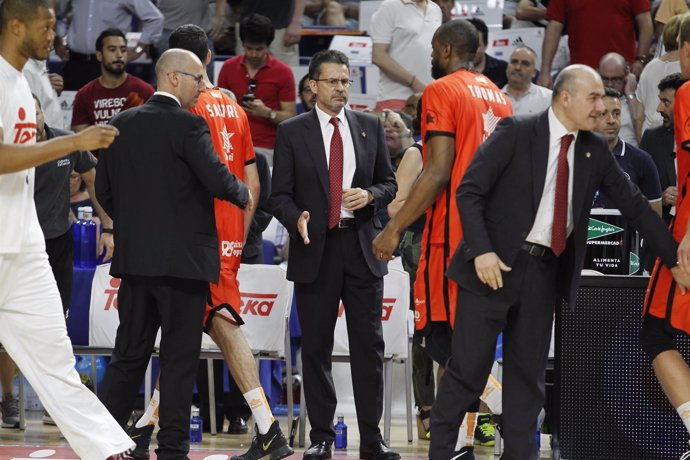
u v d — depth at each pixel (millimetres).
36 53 16359
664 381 18250
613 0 32281
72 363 16688
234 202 18234
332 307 20609
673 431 19547
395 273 22797
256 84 30328
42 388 16438
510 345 17188
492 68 32500
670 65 28734
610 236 20656
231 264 20078
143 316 18703
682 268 17109
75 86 34156
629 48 32625
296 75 32906
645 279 19422
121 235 18422
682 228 17750
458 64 18828
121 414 18938
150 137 18250
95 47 33719
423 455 22141
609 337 19594
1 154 15180
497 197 16812
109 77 30297
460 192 16594
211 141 18297
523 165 16578
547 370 21891
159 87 18625
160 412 18578
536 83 33125
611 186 17125
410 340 24984
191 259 18172
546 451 22422
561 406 19719
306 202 20531
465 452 19125
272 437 19609
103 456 16453
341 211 20531
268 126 30125
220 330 19875
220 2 36062
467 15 33750
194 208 18328
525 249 16781
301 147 20578
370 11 35656
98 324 22922
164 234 18172
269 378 25828
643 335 18547
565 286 17109
